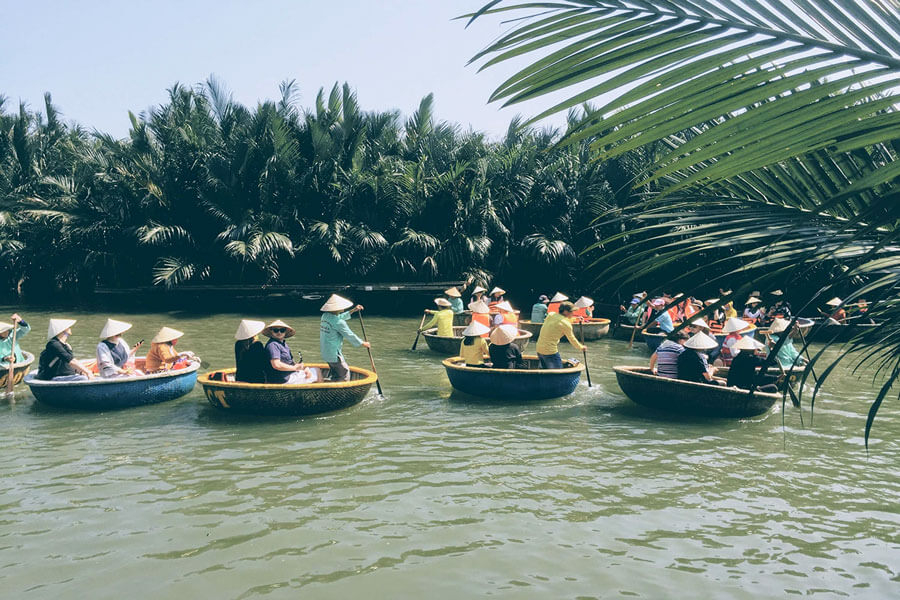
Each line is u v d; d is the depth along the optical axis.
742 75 1.46
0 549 5.46
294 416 9.35
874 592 4.99
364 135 25.25
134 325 20.27
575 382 10.84
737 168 1.53
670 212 2.38
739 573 5.24
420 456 7.84
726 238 2.17
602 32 1.47
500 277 26.58
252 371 9.65
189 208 25.78
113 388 9.48
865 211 1.47
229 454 7.82
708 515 6.30
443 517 6.17
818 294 2.04
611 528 5.99
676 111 1.47
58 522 5.96
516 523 6.06
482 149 26.52
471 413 9.77
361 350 15.80
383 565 5.28
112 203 25.83
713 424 9.32
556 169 23.59
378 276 26.42
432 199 24.66
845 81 1.38
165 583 4.98
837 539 5.84
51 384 9.28
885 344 2.17
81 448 7.97
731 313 17.19
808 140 1.45
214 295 25.02
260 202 24.86
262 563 5.29
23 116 29.69
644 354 15.68
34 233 27.27
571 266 24.38
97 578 5.04
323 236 23.86
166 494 6.62
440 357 14.80
